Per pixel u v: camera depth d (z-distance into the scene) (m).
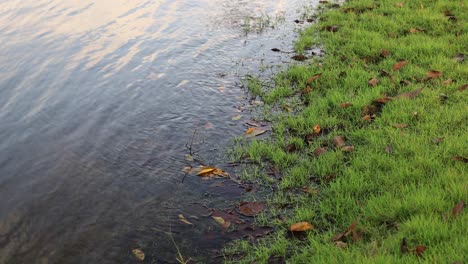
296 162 2.20
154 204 2.00
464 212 1.62
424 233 1.55
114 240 1.83
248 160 2.24
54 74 3.13
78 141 2.44
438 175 1.88
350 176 1.98
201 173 2.14
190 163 2.24
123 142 2.42
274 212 1.91
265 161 2.22
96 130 2.53
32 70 3.18
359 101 2.50
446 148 2.00
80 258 1.76
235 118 2.57
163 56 3.34
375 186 1.92
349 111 2.48
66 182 2.15
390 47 3.10
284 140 2.36
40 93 2.91
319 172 2.08
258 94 2.81
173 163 2.24
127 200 2.03
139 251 1.78
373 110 2.44
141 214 1.95
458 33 3.21
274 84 2.91
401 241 1.56
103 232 1.87
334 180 2.02
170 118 2.60
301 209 1.90
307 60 3.17
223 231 1.85
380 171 1.99
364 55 3.08
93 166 2.25
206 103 2.74
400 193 1.82
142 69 3.17
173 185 2.10
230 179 2.12
